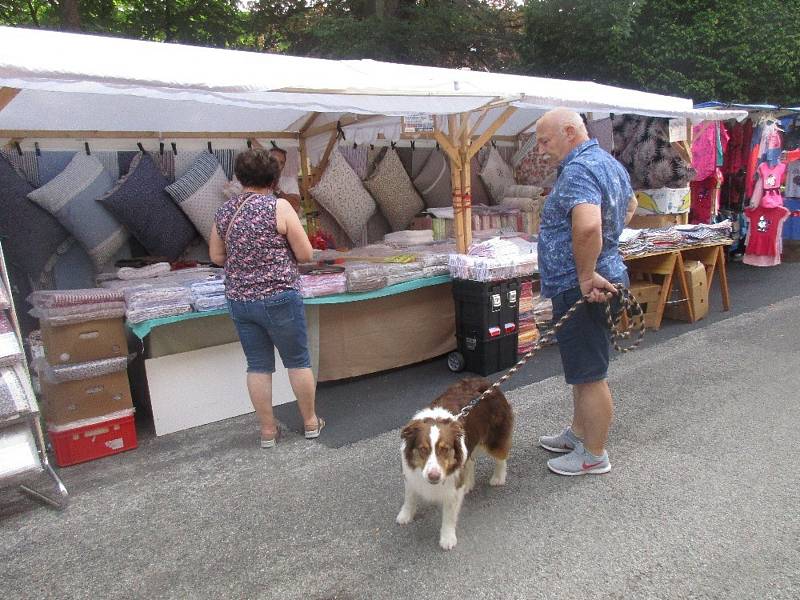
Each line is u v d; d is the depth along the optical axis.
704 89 11.03
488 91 4.06
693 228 6.16
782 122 9.15
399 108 4.13
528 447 3.57
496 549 2.58
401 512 2.81
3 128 4.23
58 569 2.59
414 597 2.31
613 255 3.02
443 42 12.12
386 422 4.05
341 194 5.79
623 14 10.62
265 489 3.20
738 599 2.21
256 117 5.12
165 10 12.44
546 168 6.91
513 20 12.92
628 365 4.95
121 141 4.78
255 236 3.36
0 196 4.20
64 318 3.41
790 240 9.55
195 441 3.87
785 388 4.25
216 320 4.16
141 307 3.62
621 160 6.90
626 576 2.37
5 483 2.78
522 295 5.09
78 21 10.56
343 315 4.71
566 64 11.73
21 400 2.89
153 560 2.62
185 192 4.84
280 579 2.45
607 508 2.86
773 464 3.20
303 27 13.13
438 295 5.20
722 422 3.76
